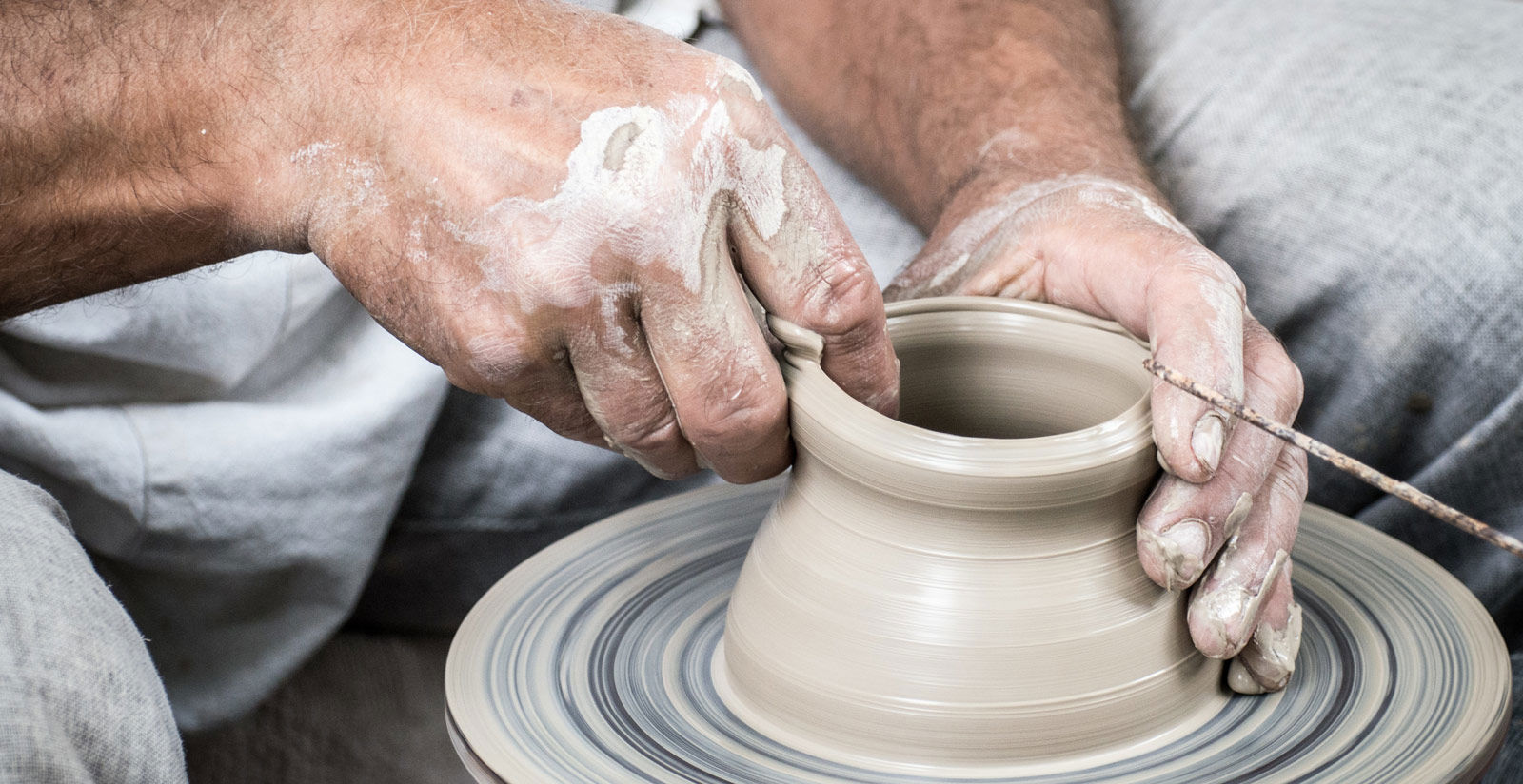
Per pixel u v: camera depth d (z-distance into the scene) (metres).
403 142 0.74
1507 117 1.20
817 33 1.58
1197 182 1.34
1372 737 0.78
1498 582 1.19
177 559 1.32
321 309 1.39
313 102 0.77
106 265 0.88
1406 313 1.18
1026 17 1.46
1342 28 1.38
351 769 1.49
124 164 0.81
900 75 1.46
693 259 0.74
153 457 1.27
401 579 1.58
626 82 0.73
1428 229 1.18
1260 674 0.83
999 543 0.76
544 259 0.73
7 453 1.23
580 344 0.76
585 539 1.07
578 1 1.56
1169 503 0.78
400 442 1.37
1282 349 0.89
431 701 1.59
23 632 0.65
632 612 0.97
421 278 0.77
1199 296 0.83
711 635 0.95
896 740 0.77
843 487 0.80
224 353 1.29
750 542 1.05
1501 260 1.15
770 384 0.79
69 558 0.73
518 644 0.94
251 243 0.85
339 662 1.66
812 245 0.78
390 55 0.75
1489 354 1.15
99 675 0.67
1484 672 0.83
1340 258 1.22
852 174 1.58
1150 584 0.80
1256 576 0.80
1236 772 0.76
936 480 0.74
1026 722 0.76
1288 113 1.31
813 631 0.80
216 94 0.78
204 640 1.42
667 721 0.85
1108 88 1.36
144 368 1.28
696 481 1.50
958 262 1.09
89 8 0.82
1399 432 1.23
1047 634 0.76
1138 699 0.79
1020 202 1.09
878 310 0.80
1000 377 0.95
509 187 0.73
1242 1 1.50
